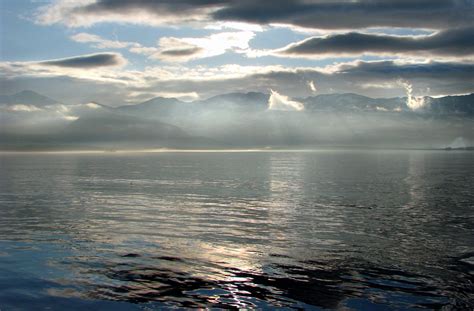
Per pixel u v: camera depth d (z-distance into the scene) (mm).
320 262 23609
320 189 64500
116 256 24422
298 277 21047
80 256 24328
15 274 21000
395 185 71750
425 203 48344
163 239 28922
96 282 19969
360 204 47281
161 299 18062
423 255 25188
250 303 17750
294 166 143875
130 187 66938
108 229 32219
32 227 32906
